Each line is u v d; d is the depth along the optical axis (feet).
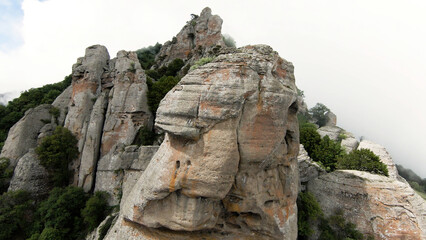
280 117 44.88
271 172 49.60
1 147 110.63
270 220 47.60
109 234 51.78
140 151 82.74
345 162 93.81
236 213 50.03
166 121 43.78
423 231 57.41
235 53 46.14
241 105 41.14
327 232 68.13
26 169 91.50
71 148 97.76
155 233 46.68
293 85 50.90
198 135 41.73
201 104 41.60
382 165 87.25
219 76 42.50
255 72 43.57
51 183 95.96
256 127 42.86
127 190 79.92
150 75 161.07
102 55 117.39
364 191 68.13
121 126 96.37
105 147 95.14
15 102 135.03
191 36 228.02
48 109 116.57
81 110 104.17
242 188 45.73
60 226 79.41
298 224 65.67
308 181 85.10
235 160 41.39
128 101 98.32
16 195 83.87
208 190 40.57
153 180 44.52
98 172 92.94
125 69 103.45
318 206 68.64
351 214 68.49
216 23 213.25
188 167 41.55
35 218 83.76
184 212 42.34
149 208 45.11
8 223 77.71
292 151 53.16
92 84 108.78
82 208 87.10
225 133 40.86
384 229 62.54
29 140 105.50
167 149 46.21
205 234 48.11
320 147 113.91
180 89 44.32
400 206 62.34
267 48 47.73
